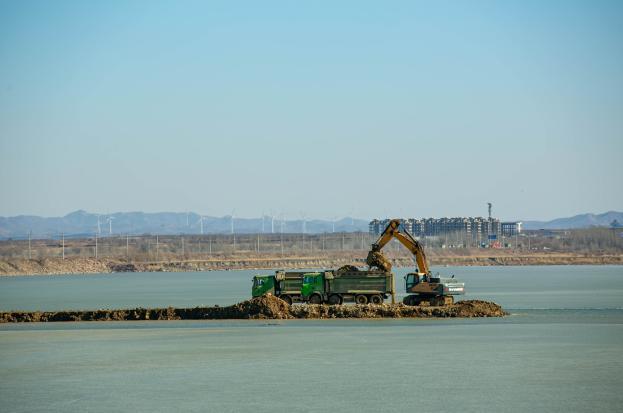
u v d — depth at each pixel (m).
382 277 133.38
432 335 106.69
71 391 74.75
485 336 105.31
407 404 68.56
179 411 67.00
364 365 85.44
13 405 69.81
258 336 107.56
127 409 67.94
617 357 88.81
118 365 87.19
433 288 133.62
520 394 71.75
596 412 65.81
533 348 95.19
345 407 67.81
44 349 98.62
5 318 129.88
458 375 79.88
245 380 78.56
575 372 80.81
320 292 134.00
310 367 84.62
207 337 107.50
